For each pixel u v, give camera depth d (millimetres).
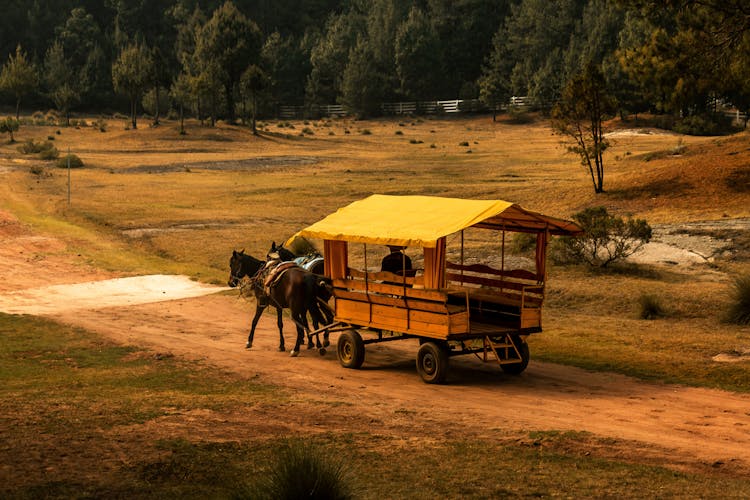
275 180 61875
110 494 8352
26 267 33000
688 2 37750
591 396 14352
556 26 155125
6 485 8445
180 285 30328
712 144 58156
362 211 17422
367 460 9812
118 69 118000
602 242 29703
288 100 187375
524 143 93812
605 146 45719
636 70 38969
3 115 161125
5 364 17188
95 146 92250
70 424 11141
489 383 15633
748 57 36156
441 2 187625
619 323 21672
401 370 17016
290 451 8406
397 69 168000
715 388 14812
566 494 8547
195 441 10469
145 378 15781
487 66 183500
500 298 16469
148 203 50875
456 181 57719
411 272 16875
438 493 8555
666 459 10203
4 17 197000
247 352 19031
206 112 158000
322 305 18938
